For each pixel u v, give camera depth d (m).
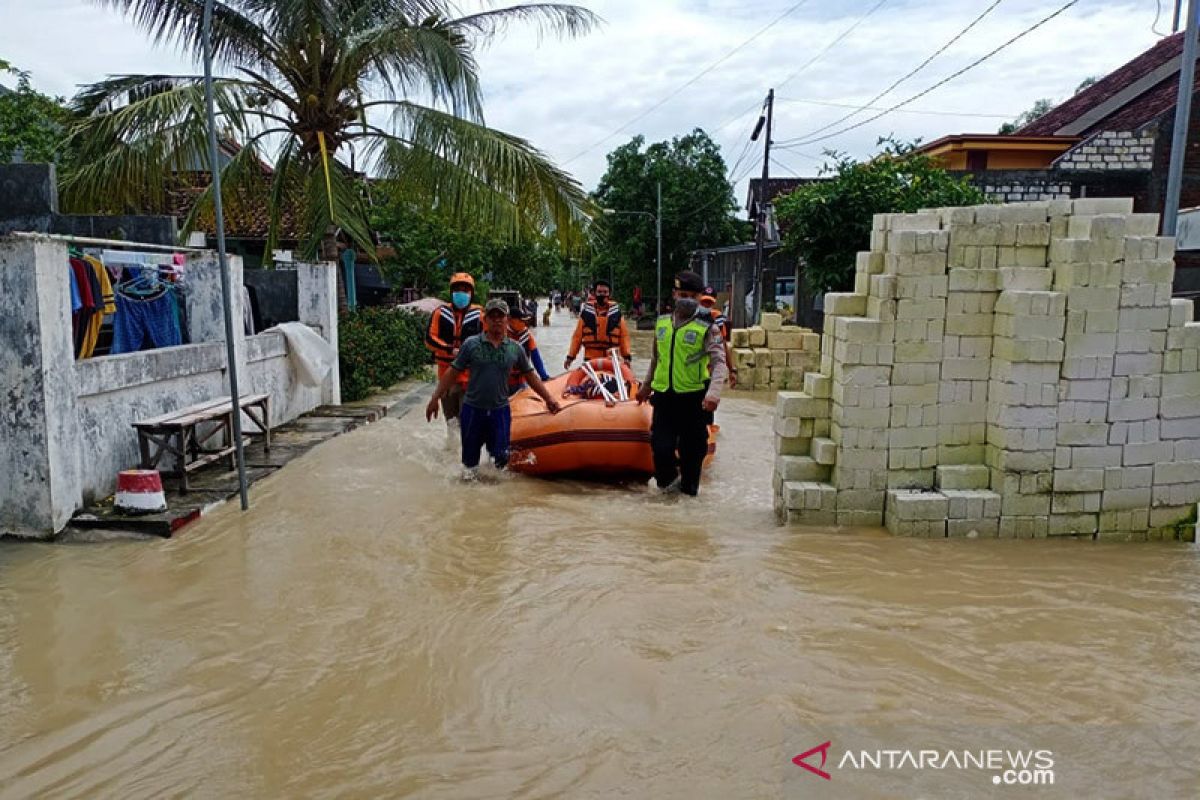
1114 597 4.71
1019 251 5.86
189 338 8.62
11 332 5.61
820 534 5.91
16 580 5.04
